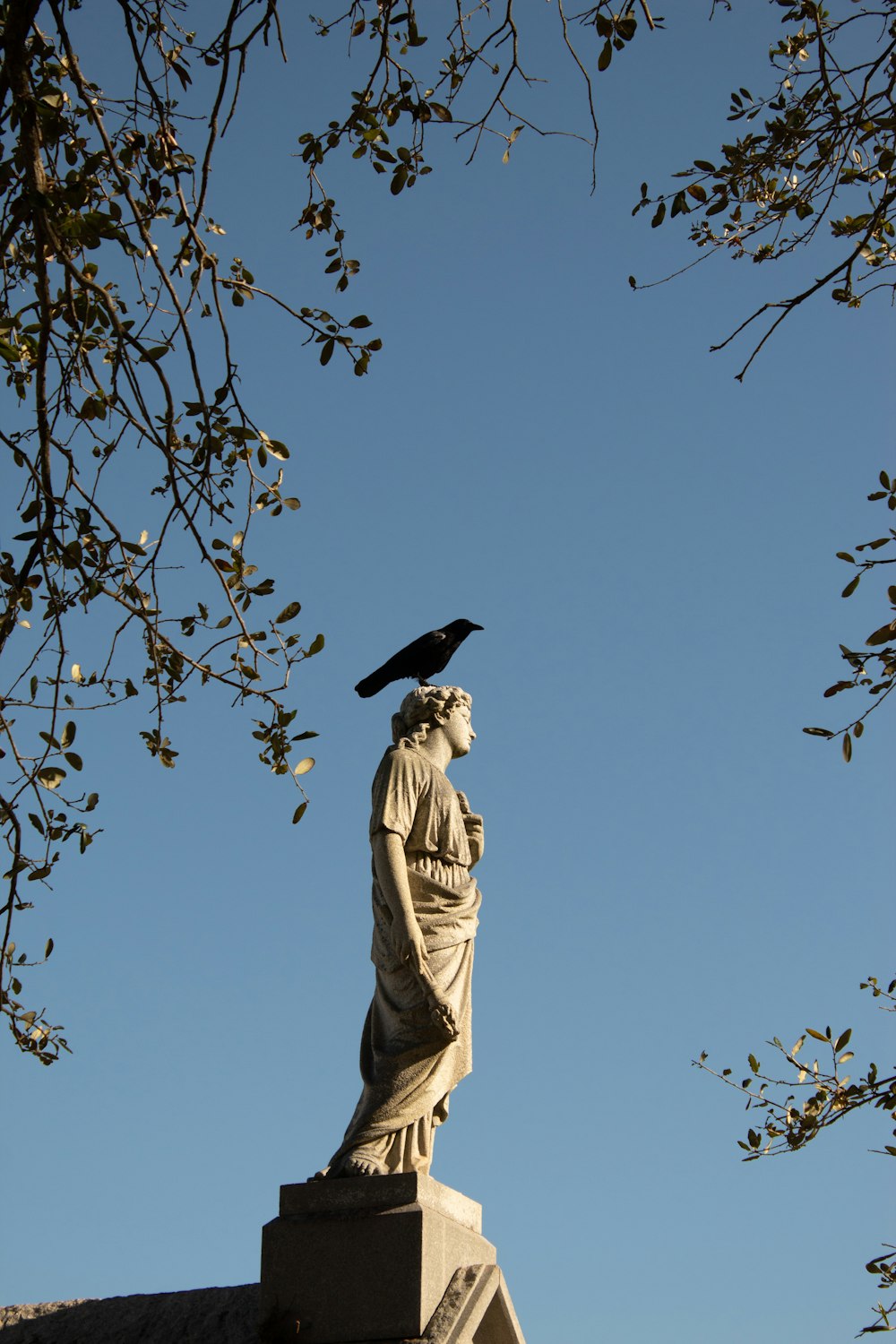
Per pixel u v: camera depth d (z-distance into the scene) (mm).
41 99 8594
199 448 9062
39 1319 10117
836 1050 11086
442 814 10836
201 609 9352
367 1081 10141
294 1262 9422
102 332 9188
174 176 8953
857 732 9109
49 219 8555
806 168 10125
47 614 9141
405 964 10273
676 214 10320
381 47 9609
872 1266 10414
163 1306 10000
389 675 11680
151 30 9172
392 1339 9047
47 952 9781
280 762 9102
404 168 9867
